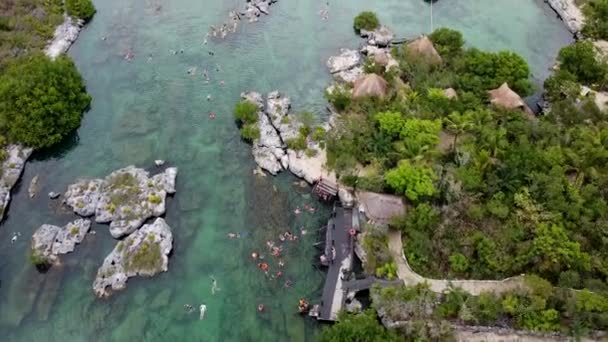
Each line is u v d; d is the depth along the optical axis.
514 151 70.19
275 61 94.06
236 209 72.00
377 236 64.69
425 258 63.34
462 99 79.56
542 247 60.69
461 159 70.19
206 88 88.69
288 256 67.06
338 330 54.53
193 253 67.12
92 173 75.56
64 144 79.69
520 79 83.06
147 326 60.34
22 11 97.56
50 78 80.00
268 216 71.25
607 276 60.31
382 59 90.06
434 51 88.50
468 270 63.22
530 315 57.66
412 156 71.25
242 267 65.94
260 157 77.12
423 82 83.75
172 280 64.38
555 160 69.88
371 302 61.22
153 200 70.00
